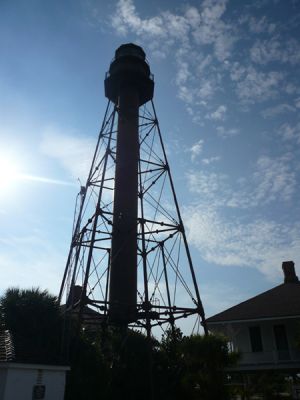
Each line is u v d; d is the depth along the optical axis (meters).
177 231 21.41
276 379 18.59
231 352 14.08
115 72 24.36
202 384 13.56
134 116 23.66
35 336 17.67
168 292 21.55
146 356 18.84
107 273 21.23
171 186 22.50
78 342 17.38
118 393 17.34
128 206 21.14
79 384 15.55
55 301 19.38
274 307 23.75
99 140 23.77
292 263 28.52
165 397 17.33
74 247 21.42
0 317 18.00
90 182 22.66
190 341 14.20
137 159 22.50
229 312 24.50
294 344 22.38
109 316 19.00
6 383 12.91
